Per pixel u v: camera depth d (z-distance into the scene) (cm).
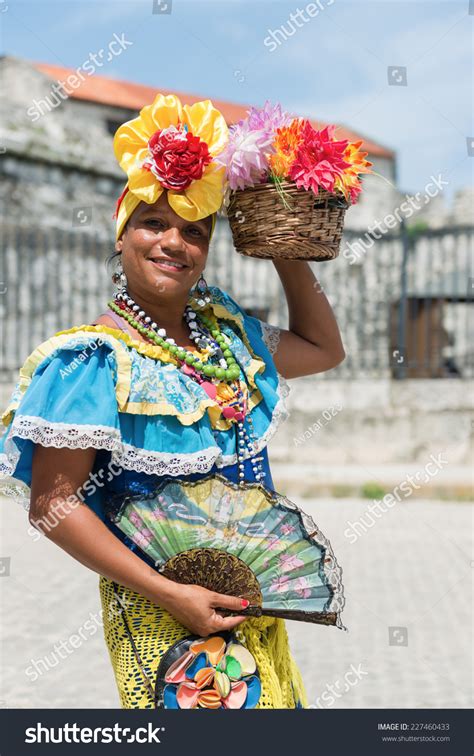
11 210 1547
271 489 280
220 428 268
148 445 252
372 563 832
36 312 1462
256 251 286
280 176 272
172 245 264
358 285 1616
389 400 1592
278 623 276
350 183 278
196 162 260
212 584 259
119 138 265
